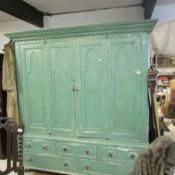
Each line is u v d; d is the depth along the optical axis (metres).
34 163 2.95
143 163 1.50
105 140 2.60
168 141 1.60
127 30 2.38
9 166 1.94
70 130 2.75
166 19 4.15
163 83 4.36
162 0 3.88
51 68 2.75
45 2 3.56
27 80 2.89
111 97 2.55
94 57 2.56
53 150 2.82
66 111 2.75
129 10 3.92
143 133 2.47
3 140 2.65
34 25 4.10
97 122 2.63
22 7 3.52
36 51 2.79
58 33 2.63
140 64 2.40
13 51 2.91
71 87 2.69
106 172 2.60
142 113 2.46
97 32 2.49
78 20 4.18
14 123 1.93
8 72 2.91
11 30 4.62
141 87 2.43
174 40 3.69
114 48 2.47
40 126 2.90
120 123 2.54
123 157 2.51
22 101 2.96
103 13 4.05
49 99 2.81
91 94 2.62
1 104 3.32
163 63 4.28
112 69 2.50
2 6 3.03
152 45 3.84
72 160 2.73
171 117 3.61
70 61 2.66
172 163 1.50
